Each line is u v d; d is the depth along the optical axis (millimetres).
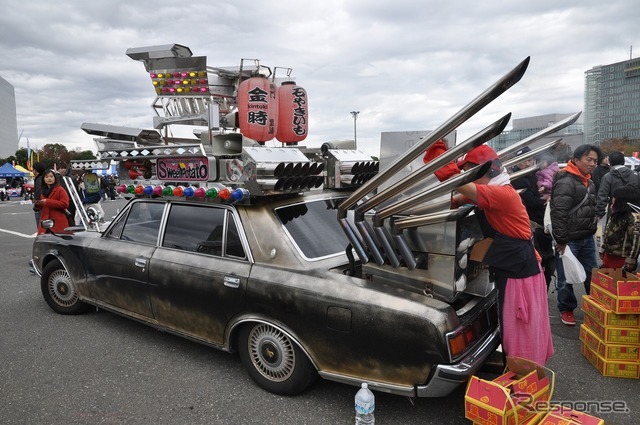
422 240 2793
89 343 4184
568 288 4383
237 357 3842
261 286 3068
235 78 4871
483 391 2471
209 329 3438
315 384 3338
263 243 3242
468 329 2686
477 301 3004
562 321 4535
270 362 3160
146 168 4277
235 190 3238
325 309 2783
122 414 3023
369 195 3912
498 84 2080
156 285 3734
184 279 3518
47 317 4895
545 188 5605
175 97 4781
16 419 2994
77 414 3037
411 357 2521
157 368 3664
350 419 2887
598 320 3555
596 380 3400
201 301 3426
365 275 3102
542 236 4266
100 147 4703
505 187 2721
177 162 3814
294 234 3289
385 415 2914
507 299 2785
